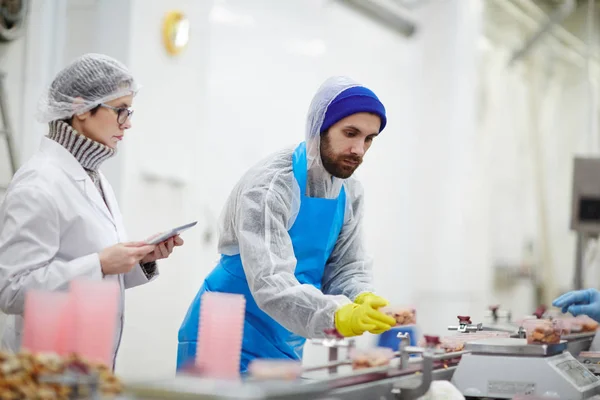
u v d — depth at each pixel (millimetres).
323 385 1446
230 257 2182
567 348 2406
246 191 2041
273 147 5355
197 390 1225
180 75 4230
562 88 7941
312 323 1879
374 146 6484
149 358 4035
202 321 1501
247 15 5078
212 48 4801
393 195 6715
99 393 1236
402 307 2223
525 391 1827
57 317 1403
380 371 1680
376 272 6523
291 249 2039
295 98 5555
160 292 4129
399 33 6781
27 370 1208
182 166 4266
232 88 4961
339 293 2299
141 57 3904
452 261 6730
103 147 2082
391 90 6691
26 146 3461
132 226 3881
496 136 7402
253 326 2131
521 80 7684
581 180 3936
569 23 7703
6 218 1915
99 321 1416
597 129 7676
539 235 7535
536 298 7520
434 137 6859
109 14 3846
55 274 1843
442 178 6801
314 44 5727
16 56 3422
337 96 2053
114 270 1903
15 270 1846
